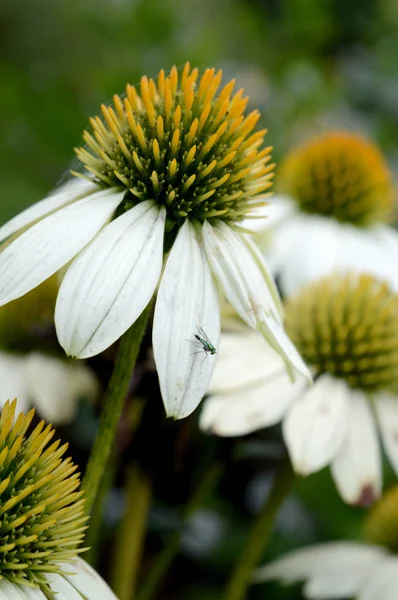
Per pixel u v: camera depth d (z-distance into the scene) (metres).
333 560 0.48
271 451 0.48
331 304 0.46
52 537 0.37
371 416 0.45
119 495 0.50
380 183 0.58
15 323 0.47
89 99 0.73
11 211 0.67
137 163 0.39
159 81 0.41
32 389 0.47
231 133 0.40
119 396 0.39
